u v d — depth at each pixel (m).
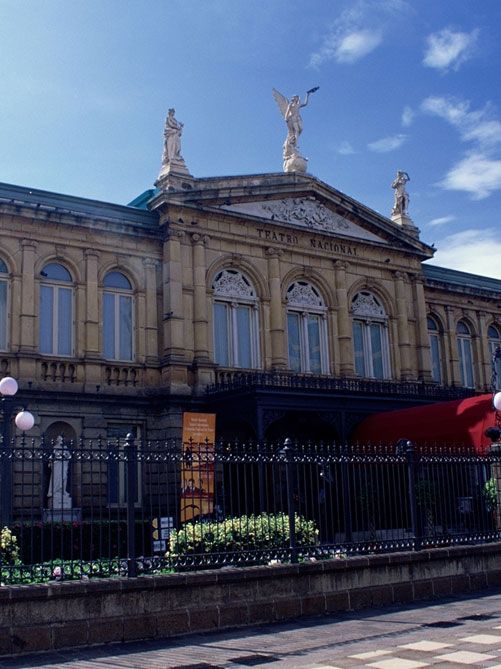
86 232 28.11
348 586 14.89
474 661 10.19
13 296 26.45
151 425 28.16
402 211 36.81
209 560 13.93
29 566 12.25
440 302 38.78
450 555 16.61
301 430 30.83
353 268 34.12
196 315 29.16
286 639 12.23
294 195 32.53
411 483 16.80
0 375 25.75
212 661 10.77
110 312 28.58
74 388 26.86
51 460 13.03
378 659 10.52
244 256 30.94
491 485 18.53
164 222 29.14
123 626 12.25
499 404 19.36
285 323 31.61
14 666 10.62
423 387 31.73
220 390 28.08
